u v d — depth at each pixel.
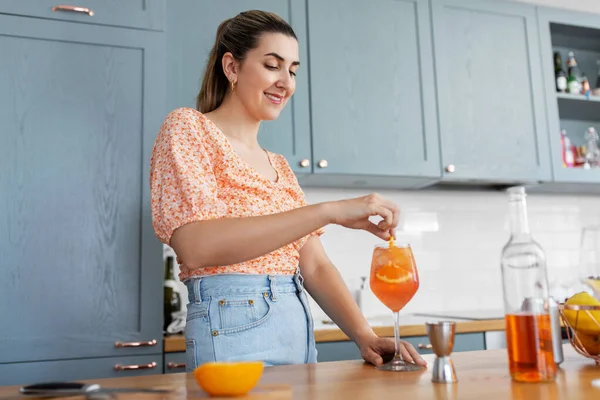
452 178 2.75
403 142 2.67
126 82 2.11
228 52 1.39
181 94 2.35
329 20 2.63
